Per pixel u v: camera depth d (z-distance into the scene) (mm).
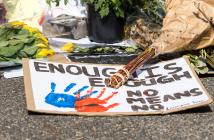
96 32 3668
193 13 3252
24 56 3352
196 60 3227
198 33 3182
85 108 2703
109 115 2670
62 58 3428
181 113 2729
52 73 2943
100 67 3098
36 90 2777
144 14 3732
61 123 2615
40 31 3736
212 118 2693
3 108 2789
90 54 3529
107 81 2939
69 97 2768
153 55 3139
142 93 2854
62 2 3996
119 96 2820
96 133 2535
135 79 2992
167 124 2625
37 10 3951
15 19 3916
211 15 3225
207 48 3266
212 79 3199
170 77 2975
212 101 2758
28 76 2875
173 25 3221
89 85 2900
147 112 2691
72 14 3984
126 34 3719
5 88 3051
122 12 3613
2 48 3307
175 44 3180
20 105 2826
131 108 2721
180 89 2848
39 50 3398
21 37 3424
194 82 2893
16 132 2541
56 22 3777
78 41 3711
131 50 3578
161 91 2859
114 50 3572
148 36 3525
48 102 2707
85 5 3887
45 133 2531
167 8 3529
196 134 2547
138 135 2523
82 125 2602
